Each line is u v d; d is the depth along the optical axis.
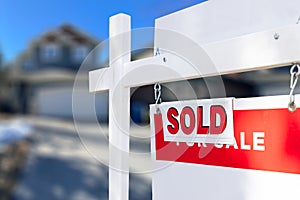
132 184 1.18
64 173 1.91
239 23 0.52
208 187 0.54
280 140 0.43
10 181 2.04
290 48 0.39
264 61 0.41
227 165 0.51
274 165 0.44
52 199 1.91
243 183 0.48
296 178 0.42
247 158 0.48
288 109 0.42
